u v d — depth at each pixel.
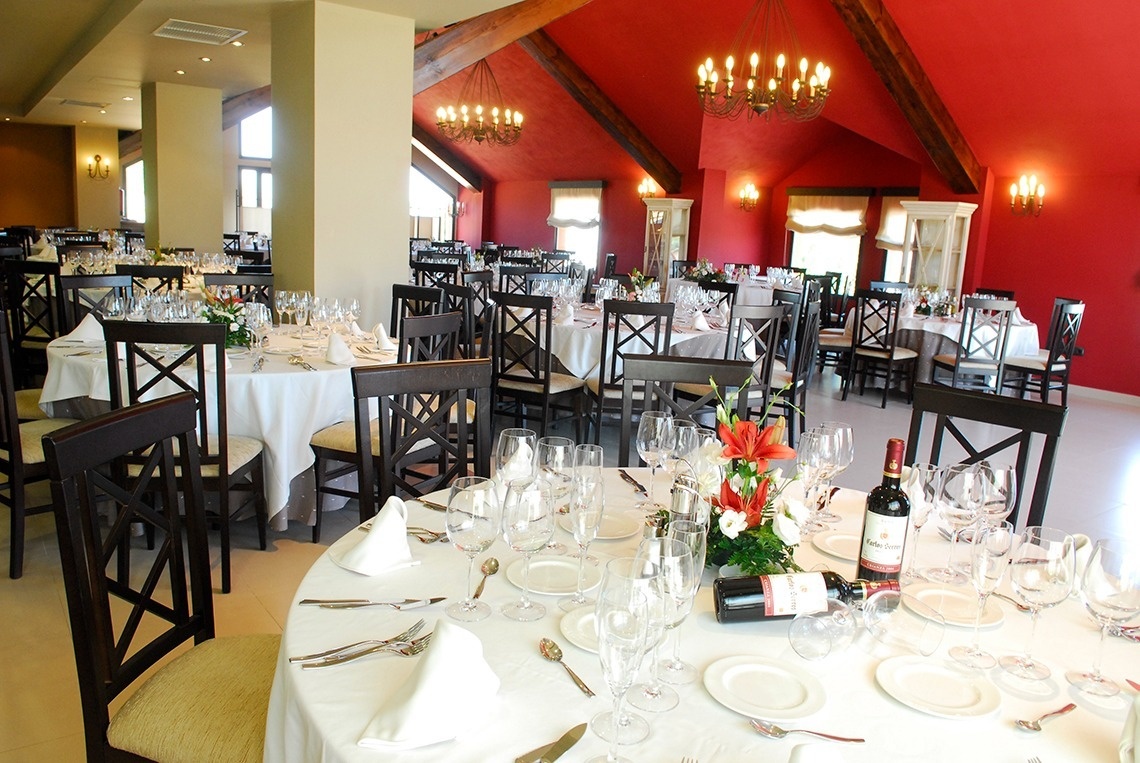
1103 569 1.27
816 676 1.23
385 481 2.18
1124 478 5.15
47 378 3.34
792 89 6.85
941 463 5.22
